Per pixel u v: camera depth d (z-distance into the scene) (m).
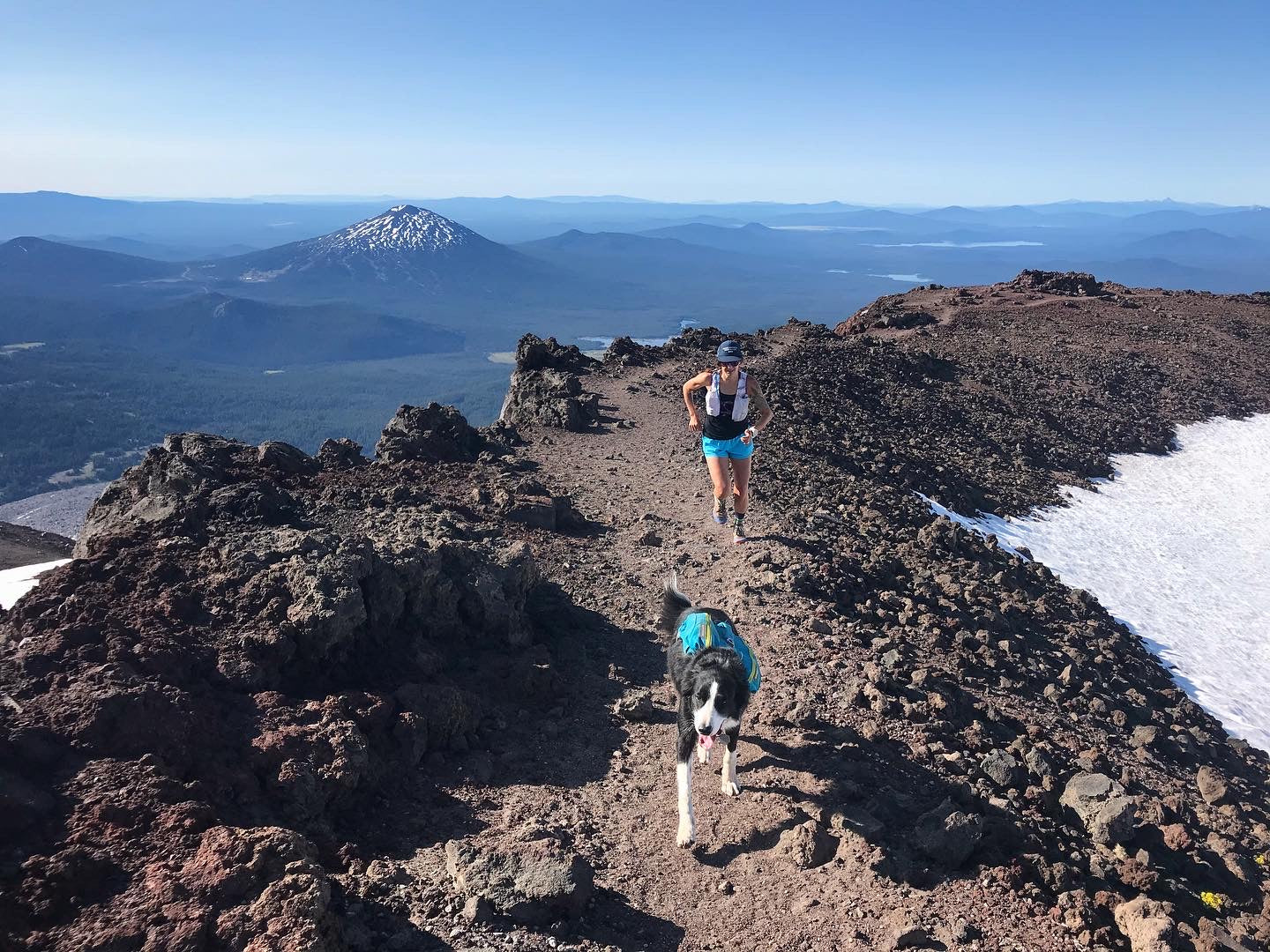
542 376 20.73
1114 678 12.66
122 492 10.32
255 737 6.18
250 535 8.36
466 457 15.58
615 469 16.17
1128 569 20.42
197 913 4.39
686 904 5.67
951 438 26.47
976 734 8.40
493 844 6.02
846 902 5.67
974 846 6.24
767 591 10.77
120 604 7.09
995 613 12.93
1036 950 5.39
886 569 13.08
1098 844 7.30
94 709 5.60
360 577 7.75
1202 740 11.52
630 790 6.97
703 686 6.00
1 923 4.11
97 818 4.94
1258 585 20.42
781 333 34.97
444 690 7.34
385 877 5.41
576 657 8.98
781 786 6.93
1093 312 46.22
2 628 6.88
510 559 9.23
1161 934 5.53
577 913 5.38
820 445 20.53
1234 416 33.97
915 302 50.56
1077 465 27.22
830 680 8.88
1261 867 7.72
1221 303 49.72
